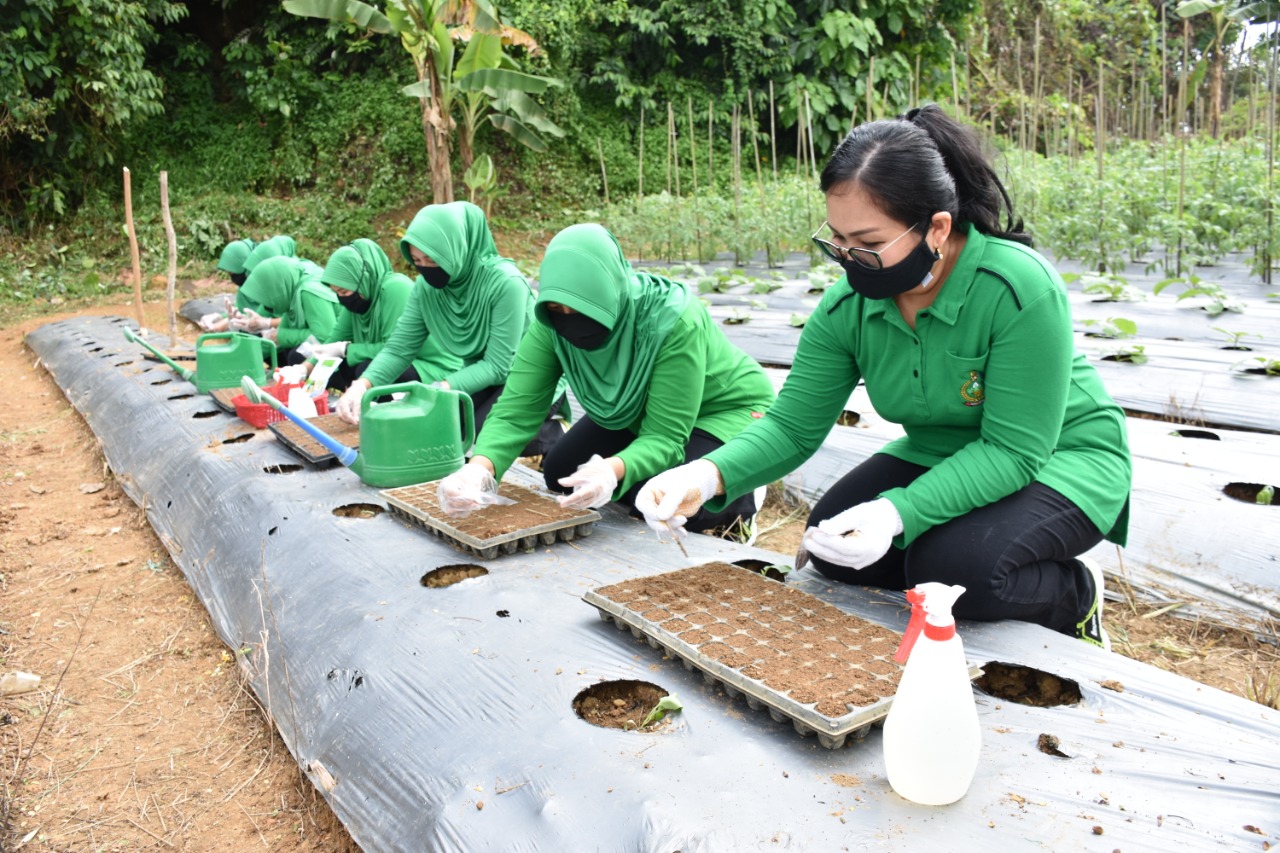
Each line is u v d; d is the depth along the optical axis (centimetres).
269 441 399
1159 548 290
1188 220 658
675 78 1290
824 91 1270
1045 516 210
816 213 831
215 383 483
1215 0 881
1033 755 165
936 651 149
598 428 326
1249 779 155
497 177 1201
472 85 873
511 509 286
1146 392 402
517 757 175
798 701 168
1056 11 1830
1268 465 313
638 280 279
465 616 229
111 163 1132
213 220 1147
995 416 205
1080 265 734
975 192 198
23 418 588
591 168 1253
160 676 265
